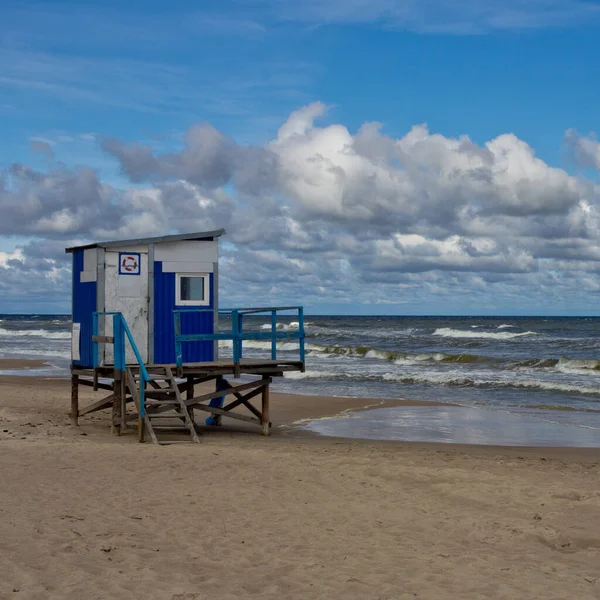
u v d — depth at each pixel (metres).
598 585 6.00
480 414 19.80
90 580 5.79
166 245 14.92
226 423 17.52
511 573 6.31
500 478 10.58
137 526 7.52
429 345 51.53
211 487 9.51
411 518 8.23
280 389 25.81
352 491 9.55
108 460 11.12
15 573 5.86
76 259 15.48
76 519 7.68
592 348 46.69
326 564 6.46
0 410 17.34
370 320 119.38
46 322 110.94
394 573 6.24
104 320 14.48
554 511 8.62
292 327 85.12
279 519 8.05
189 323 15.06
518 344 50.59
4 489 8.99
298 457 11.89
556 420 18.86
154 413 14.44
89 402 19.80
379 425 17.88
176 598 5.46
